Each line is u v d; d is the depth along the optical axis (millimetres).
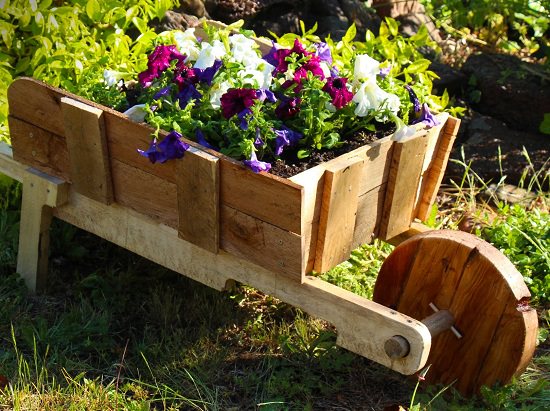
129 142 2824
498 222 3432
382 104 2906
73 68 3348
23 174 3037
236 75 2896
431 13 4398
